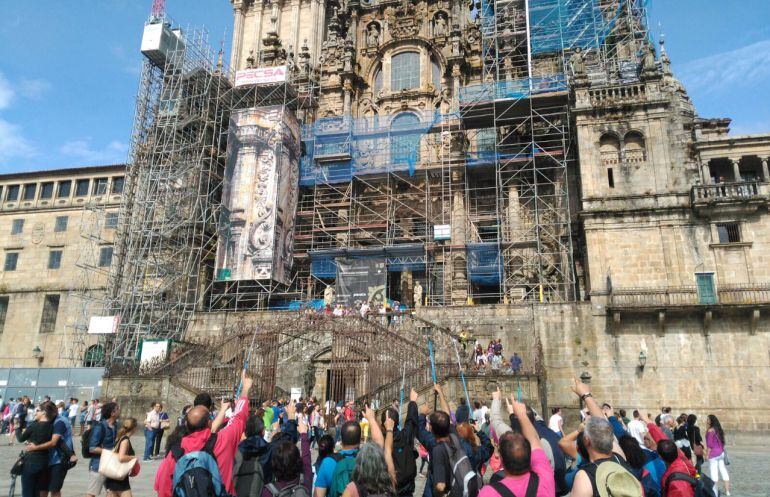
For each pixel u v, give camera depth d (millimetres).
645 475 7422
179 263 42312
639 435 15641
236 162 44406
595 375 33344
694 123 39312
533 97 41250
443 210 43344
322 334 33062
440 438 7477
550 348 34250
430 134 48875
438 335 31922
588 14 45844
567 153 42438
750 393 31312
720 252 34531
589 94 39031
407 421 8242
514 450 5453
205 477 6250
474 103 42188
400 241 46875
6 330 49281
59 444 10141
